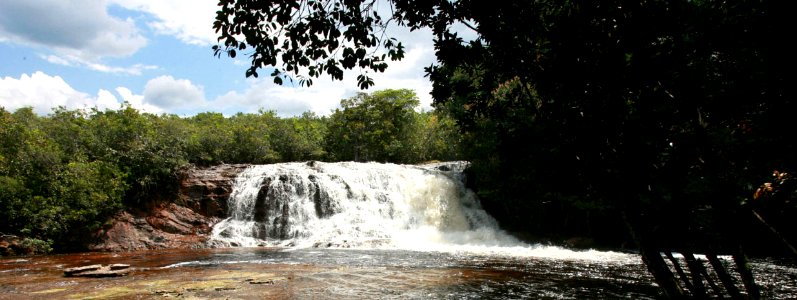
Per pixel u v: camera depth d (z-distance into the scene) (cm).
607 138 421
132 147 2411
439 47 468
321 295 936
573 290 1005
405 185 2777
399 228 2495
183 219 2319
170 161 2456
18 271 1301
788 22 297
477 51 459
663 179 414
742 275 432
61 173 2056
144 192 2333
